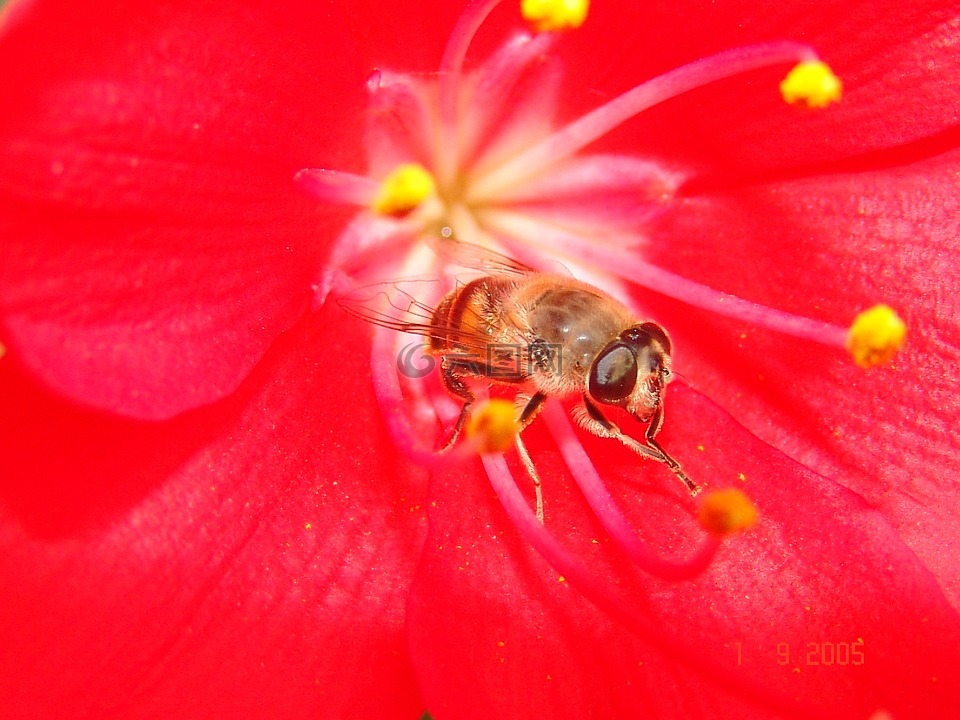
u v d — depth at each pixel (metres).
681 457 0.13
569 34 0.13
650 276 0.13
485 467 0.12
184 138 0.12
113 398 0.11
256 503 0.12
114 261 0.11
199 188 0.12
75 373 0.11
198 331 0.12
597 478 0.12
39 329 0.11
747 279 0.14
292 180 0.12
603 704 0.12
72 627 0.12
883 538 0.13
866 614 0.13
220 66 0.12
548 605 0.12
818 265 0.13
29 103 0.11
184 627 0.12
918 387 0.13
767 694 0.12
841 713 0.12
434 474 0.13
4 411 0.12
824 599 0.13
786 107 0.13
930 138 0.13
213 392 0.12
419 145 0.13
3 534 0.12
